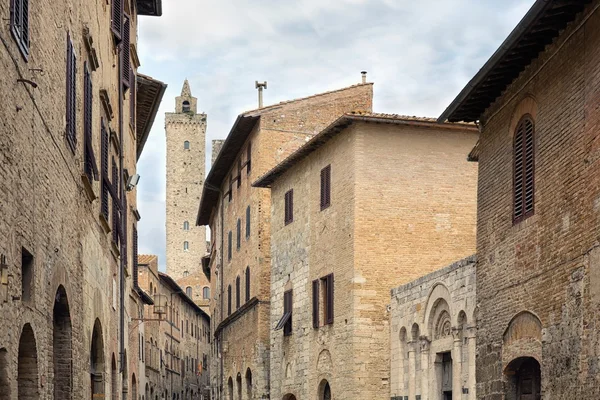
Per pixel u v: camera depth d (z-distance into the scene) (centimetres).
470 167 3781
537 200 2072
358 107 4881
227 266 5753
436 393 3109
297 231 4234
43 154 1578
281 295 4403
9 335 1302
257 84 5619
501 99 2312
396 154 3712
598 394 1733
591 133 1803
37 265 1523
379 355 3572
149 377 6575
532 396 2147
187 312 9206
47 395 1625
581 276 1828
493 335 2291
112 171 2789
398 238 3666
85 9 2152
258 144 4766
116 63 2925
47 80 1616
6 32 1275
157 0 3647
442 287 3053
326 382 3872
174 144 14738
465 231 3738
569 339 1875
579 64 1867
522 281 2133
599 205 1756
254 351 4800
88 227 2175
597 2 1766
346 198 3731
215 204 6525
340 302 3719
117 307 2947
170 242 14488
